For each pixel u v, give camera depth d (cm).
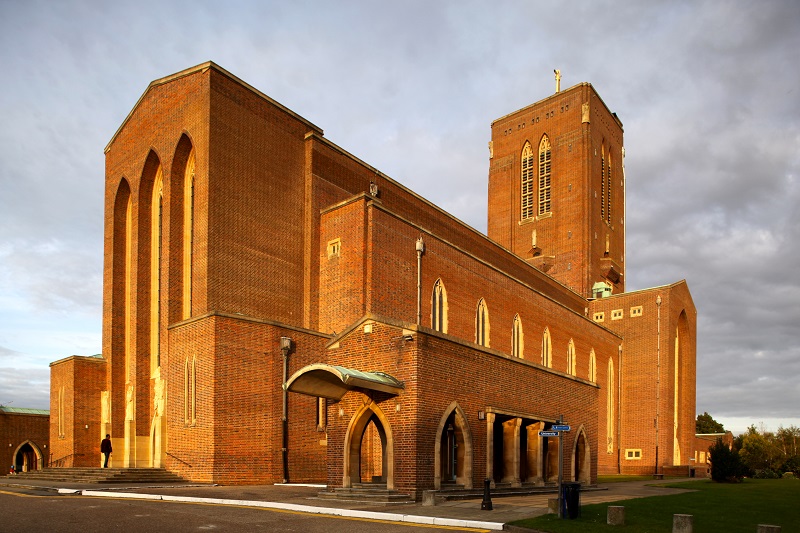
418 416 2267
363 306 3603
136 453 3766
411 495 2208
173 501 2119
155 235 4016
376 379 2214
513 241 8194
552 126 8044
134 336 3909
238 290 3459
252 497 2227
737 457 4412
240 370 3030
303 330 3362
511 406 2947
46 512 1744
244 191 3588
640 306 6962
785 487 3728
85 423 3912
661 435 6544
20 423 5472
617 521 1708
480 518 1759
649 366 6788
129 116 4206
